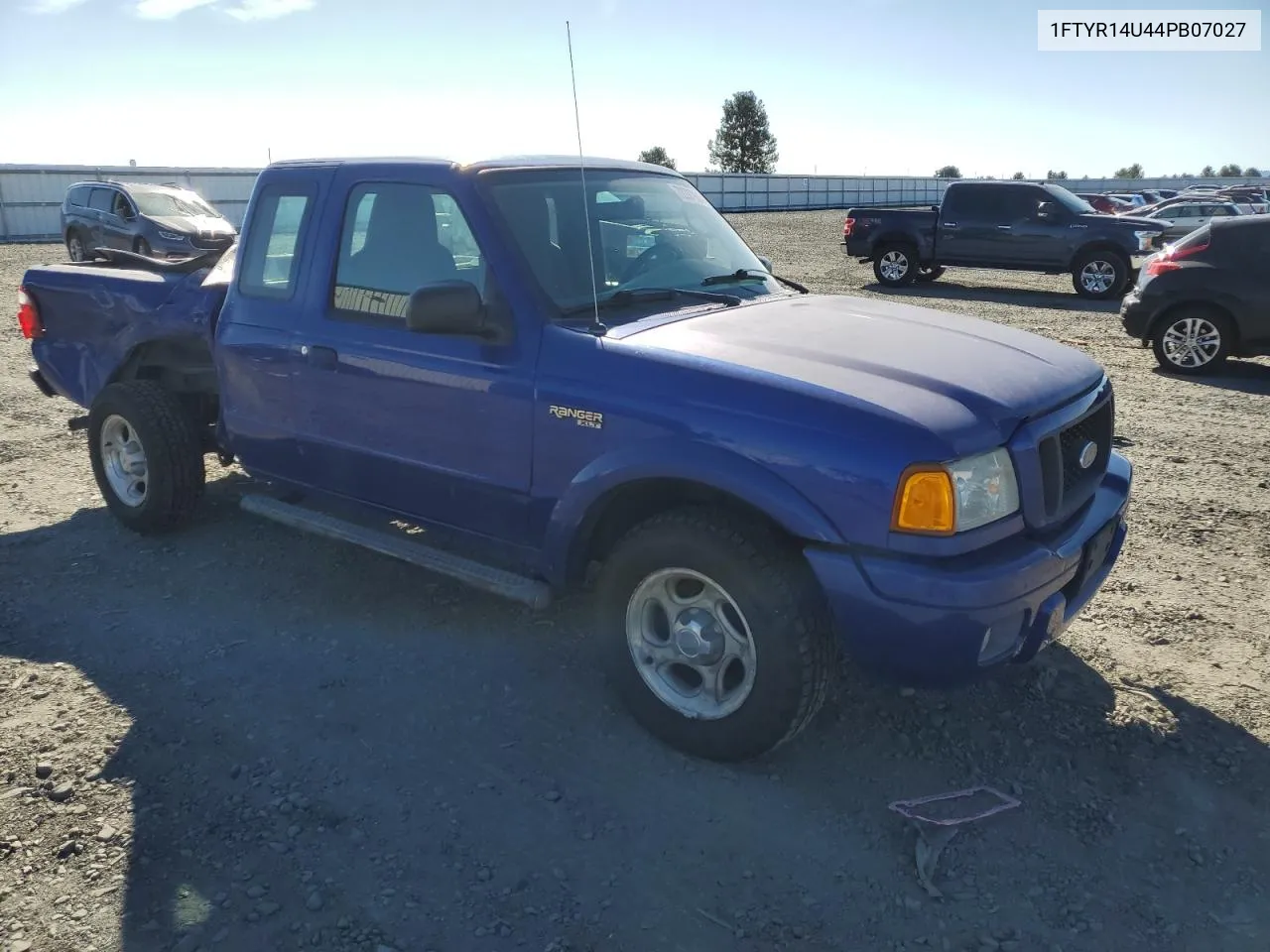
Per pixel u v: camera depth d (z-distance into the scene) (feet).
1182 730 11.46
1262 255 31.68
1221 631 13.92
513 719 11.73
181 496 16.79
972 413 9.59
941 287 62.49
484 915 8.71
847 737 11.34
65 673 12.75
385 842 9.63
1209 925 8.65
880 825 9.91
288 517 14.61
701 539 10.07
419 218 12.69
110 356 17.79
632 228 13.24
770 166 284.41
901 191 212.02
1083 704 11.98
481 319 11.47
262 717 11.77
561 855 9.48
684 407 10.16
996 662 9.82
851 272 68.85
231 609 14.55
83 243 71.20
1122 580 15.66
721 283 13.48
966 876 9.21
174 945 8.33
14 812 10.04
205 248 66.28
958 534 9.22
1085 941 8.48
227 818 9.96
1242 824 9.95
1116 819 10.01
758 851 9.53
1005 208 57.62
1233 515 18.76
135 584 15.40
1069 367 11.34
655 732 11.17
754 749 10.41
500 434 11.69
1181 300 32.96
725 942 8.44
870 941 8.46
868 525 9.27
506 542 12.29
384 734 11.42
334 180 13.80
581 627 13.96
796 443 9.53
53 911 8.71
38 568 16.01
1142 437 24.68
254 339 14.58
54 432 24.34
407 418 12.71
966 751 11.07
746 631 10.15
